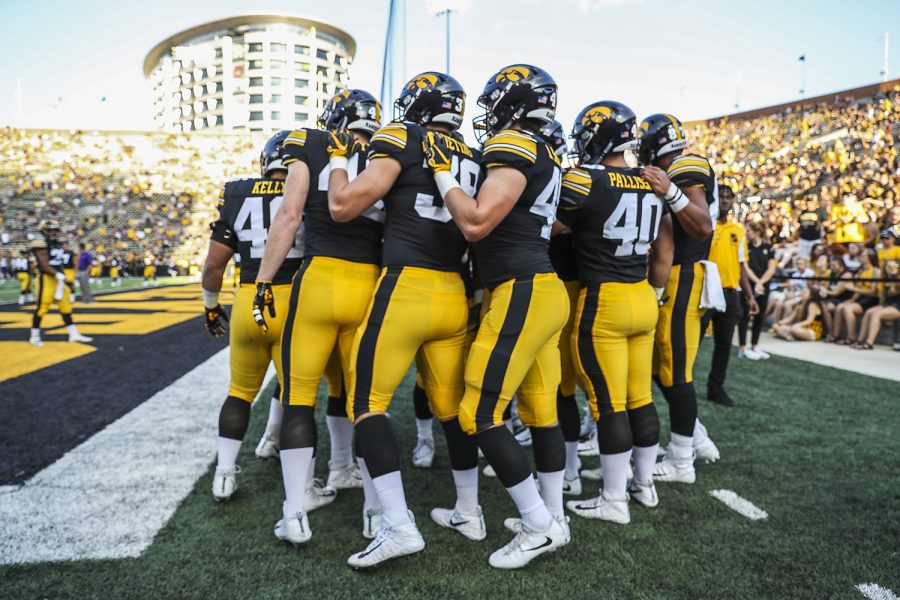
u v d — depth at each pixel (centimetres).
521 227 199
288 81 5181
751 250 639
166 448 322
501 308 197
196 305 1341
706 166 253
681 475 279
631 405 250
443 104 209
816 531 228
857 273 744
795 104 2627
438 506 254
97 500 254
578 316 238
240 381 256
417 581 193
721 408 414
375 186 192
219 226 256
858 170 1945
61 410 405
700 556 209
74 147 3338
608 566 202
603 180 226
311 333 215
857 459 309
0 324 948
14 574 194
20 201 3066
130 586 188
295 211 212
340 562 205
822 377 523
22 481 275
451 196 187
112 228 3081
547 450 214
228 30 5294
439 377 214
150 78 6134
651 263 257
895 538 222
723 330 413
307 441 215
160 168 3353
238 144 3462
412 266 199
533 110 205
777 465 301
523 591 187
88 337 780
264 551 212
